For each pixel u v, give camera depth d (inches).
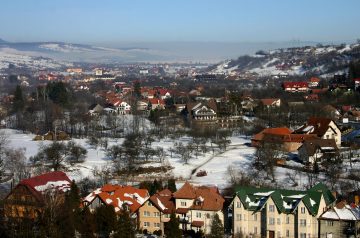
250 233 5226.4
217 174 7751.0
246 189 5438.0
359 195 5757.9
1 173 7598.4
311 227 5039.4
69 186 5949.8
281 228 5113.2
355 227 4928.6
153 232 5487.2
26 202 5442.9
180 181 7313.0
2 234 4810.5
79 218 5049.2
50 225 4781.0
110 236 5098.4
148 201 5502.0
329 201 5374.0
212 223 4992.6
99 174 7588.6
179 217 5383.9
